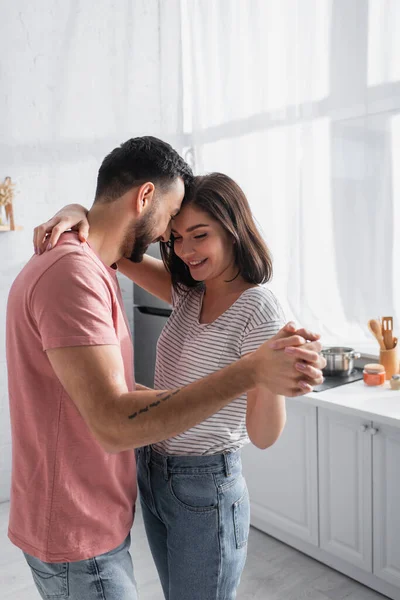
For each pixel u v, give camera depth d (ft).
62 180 10.45
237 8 9.89
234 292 4.22
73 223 3.62
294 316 9.23
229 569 4.10
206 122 10.85
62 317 3.08
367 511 7.06
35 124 10.07
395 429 6.63
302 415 7.73
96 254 3.60
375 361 8.48
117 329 3.56
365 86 7.93
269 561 7.95
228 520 4.04
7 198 9.59
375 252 8.09
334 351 8.48
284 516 8.19
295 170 9.03
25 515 3.64
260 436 3.81
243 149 10.03
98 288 3.26
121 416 2.94
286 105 9.05
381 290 8.09
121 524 3.77
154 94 11.51
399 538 6.73
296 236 9.11
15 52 9.74
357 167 8.16
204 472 3.99
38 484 3.57
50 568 3.62
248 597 7.16
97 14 10.63
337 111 8.31
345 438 7.23
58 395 3.43
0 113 9.69
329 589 7.31
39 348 3.37
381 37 7.68
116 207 3.74
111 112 10.96
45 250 3.49
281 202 9.41
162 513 4.18
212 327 4.07
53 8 10.08
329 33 8.29
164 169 3.78
